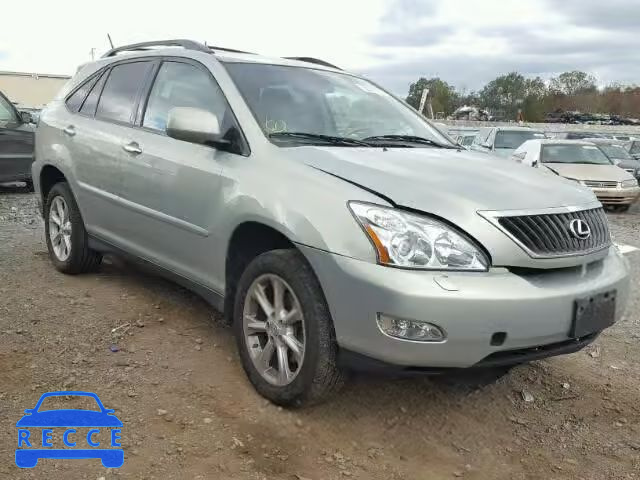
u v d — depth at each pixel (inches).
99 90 199.9
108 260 229.5
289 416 127.4
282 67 168.4
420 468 114.7
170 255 162.1
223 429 121.1
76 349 151.9
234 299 146.2
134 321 171.0
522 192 126.6
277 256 127.8
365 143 150.6
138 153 167.8
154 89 175.8
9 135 412.8
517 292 112.4
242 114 146.2
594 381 156.6
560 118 2266.2
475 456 120.5
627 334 190.2
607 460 122.0
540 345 118.5
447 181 125.3
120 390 133.4
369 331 111.7
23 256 233.1
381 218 113.5
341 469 112.0
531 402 143.5
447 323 108.5
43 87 1615.4
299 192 124.4
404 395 141.5
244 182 135.3
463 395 144.1
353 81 183.0
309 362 121.0
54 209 213.2
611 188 510.3
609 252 137.1
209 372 144.2
